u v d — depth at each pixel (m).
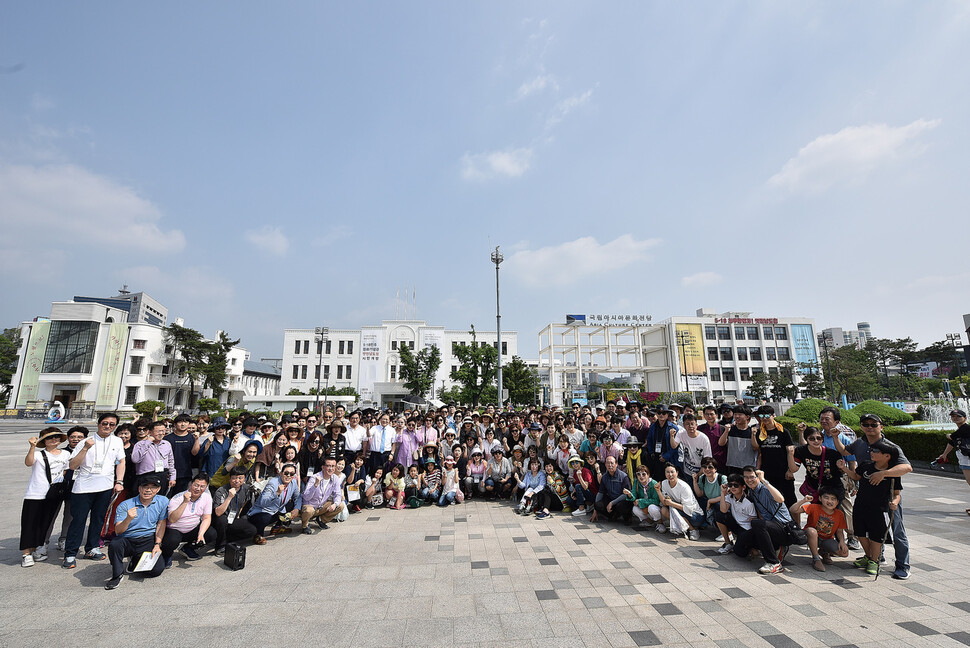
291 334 57.34
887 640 3.79
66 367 43.28
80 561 5.90
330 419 10.51
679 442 7.66
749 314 64.44
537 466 8.91
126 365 44.84
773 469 6.31
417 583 5.14
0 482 10.82
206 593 4.89
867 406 19.25
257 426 7.89
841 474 5.80
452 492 9.27
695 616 4.28
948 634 3.87
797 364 57.94
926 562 5.57
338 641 3.86
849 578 5.16
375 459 9.73
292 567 5.69
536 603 4.59
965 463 7.98
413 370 39.31
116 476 6.17
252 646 3.78
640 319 62.19
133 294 61.22
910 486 10.08
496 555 6.12
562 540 6.79
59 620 4.25
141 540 5.34
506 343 57.91
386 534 7.18
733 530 6.05
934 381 57.03
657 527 7.18
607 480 7.91
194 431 7.55
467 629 4.06
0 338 47.81
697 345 60.19
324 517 7.62
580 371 58.50
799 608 4.42
